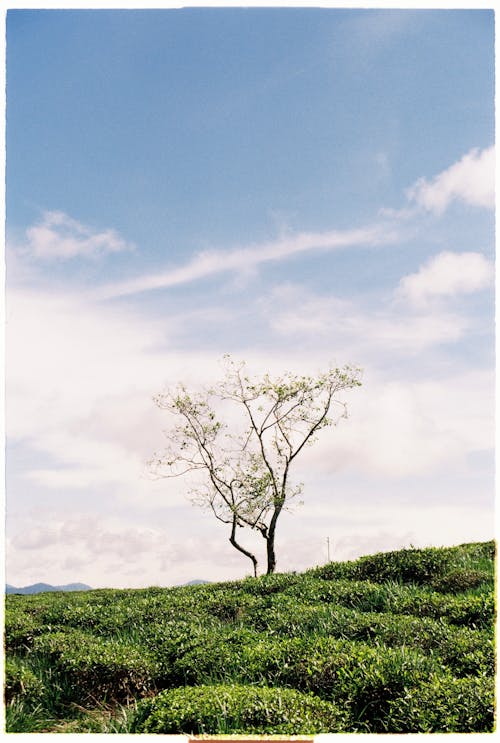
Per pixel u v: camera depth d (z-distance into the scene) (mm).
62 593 15336
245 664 6457
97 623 9414
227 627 8430
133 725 5414
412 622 7172
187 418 15883
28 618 9953
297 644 6605
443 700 5363
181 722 5074
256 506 15422
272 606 9000
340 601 8906
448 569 9594
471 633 6824
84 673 6680
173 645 7469
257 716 5055
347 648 6379
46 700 6391
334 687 5723
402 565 9961
